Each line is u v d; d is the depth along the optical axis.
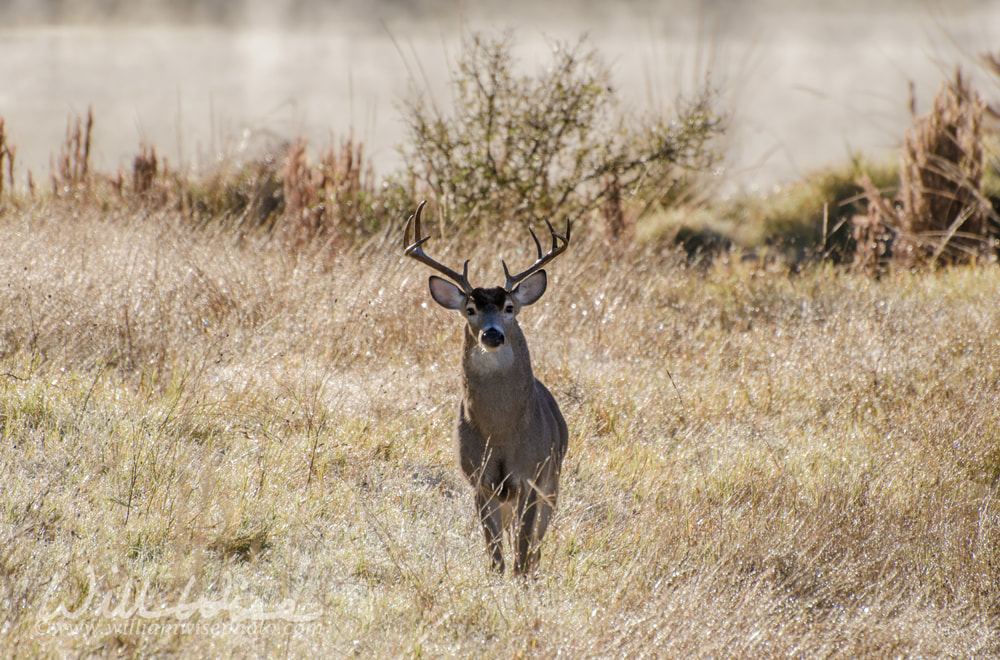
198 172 45.91
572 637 14.77
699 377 28.20
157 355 24.80
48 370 23.30
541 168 40.16
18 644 13.40
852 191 50.22
